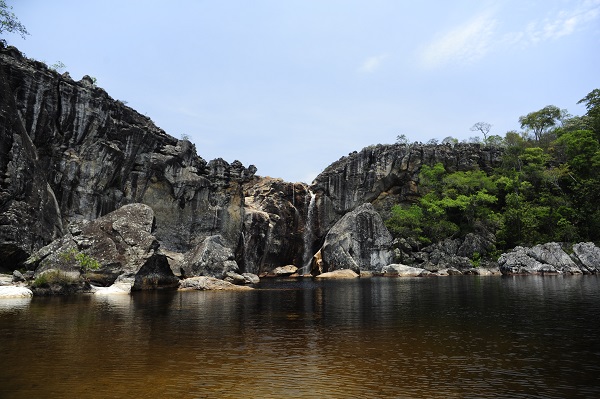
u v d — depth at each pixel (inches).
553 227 3031.5
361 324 853.8
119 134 2393.0
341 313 1019.3
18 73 1936.5
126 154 2425.0
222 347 644.1
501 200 3494.1
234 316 971.3
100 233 1728.6
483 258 3031.5
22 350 618.8
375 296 1433.3
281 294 1547.7
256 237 3068.4
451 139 4392.2
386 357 581.0
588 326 799.7
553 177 3277.6
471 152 3725.4
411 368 526.6
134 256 1711.4
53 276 1433.3
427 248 3171.8
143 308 1102.4
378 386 458.9
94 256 1656.0
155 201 2571.4
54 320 886.4
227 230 2842.0
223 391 442.6
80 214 2150.6
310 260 3501.5
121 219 1795.0
